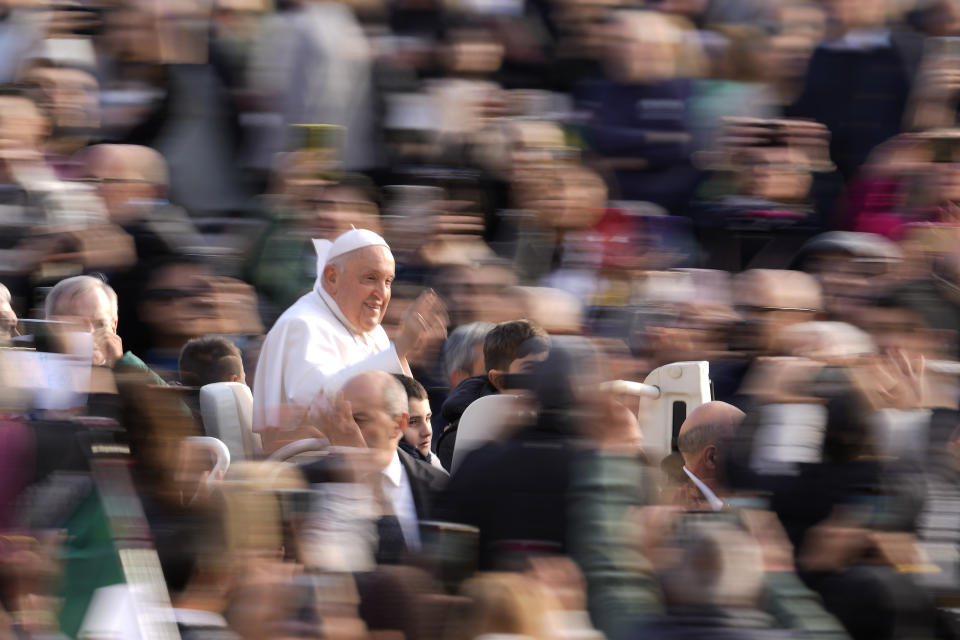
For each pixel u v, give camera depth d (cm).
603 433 1296
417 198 2388
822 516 1430
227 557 1233
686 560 1248
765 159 2461
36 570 1207
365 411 1421
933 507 1477
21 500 1223
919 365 1664
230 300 2084
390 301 2217
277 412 1745
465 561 1277
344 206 2292
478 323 1995
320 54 2436
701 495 1454
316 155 2358
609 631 1202
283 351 1978
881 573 1380
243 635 1199
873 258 2103
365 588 1237
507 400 1423
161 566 1223
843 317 1959
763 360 1772
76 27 2419
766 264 2419
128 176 2181
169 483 1248
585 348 1340
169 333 2016
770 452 1470
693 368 1798
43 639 1196
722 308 2038
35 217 2139
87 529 1227
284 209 2273
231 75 2436
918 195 2397
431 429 1855
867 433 1475
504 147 2456
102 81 2434
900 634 1362
